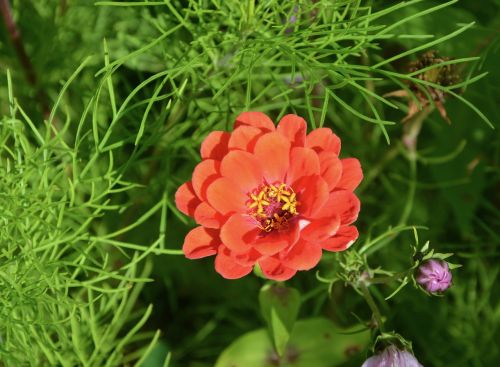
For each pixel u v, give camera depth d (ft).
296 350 2.01
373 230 2.29
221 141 1.82
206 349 2.30
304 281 2.28
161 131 2.08
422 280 1.83
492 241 2.30
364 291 1.90
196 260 2.31
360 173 1.79
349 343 2.01
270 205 1.79
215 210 1.78
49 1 2.28
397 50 2.31
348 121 2.33
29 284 1.96
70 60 2.27
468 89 2.25
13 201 1.92
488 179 2.33
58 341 2.06
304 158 1.77
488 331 2.25
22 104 2.27
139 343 2.29
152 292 2.34
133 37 2.21
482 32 2.19
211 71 2.09
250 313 2.33
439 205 2.32
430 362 2.24
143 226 2.26
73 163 1.91
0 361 2.03
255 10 1.98
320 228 1.74
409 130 2.20
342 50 1.91
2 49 2.28
